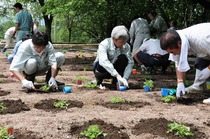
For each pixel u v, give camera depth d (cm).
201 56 538
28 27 1145
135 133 388
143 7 1469
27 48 607
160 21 1116
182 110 491
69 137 374
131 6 1464
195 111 485
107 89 648
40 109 492
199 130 400
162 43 505
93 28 3672
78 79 766
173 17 1980
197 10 2080
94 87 658
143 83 740
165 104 532
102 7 1472
